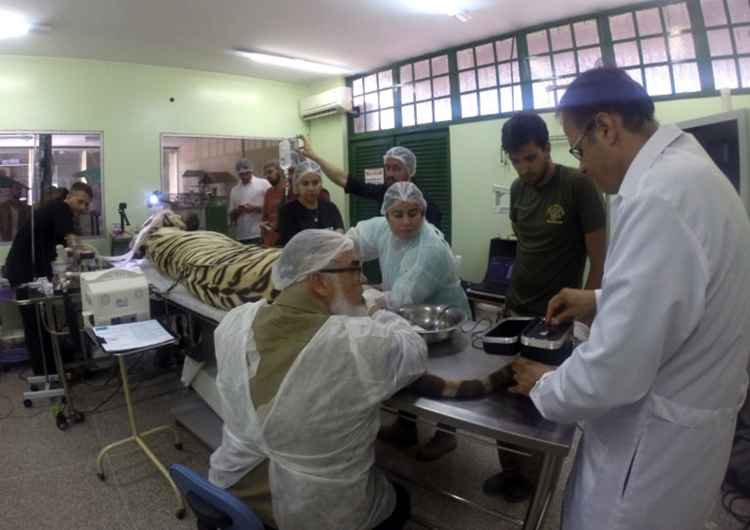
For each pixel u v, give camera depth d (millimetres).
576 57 3740
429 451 2395
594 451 1031
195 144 5020
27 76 4180
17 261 3502
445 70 4520
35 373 3395
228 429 1255
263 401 1133
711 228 854
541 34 3873
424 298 1960
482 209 4344
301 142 3209
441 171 4664
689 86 3350
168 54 4348
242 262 2391
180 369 3641
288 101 5613
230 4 3299
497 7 3490
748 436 2141
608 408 891
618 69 1006
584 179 1828
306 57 4562
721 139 2115
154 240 3326
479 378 1323
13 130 4152
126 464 2441
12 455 2529
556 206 1879
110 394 3258
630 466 949
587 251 1852
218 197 4992
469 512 2051
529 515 1256
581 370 904
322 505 1151
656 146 951
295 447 1129
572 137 1039
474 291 3719
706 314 875
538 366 1287
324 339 1130
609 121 975
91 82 4430
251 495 1210
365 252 2225
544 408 1009
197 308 2467
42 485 2271
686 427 902
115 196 4605
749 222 959
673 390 907
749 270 908
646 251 851
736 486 2129
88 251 3248
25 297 3199
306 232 1340
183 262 2791
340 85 5371
